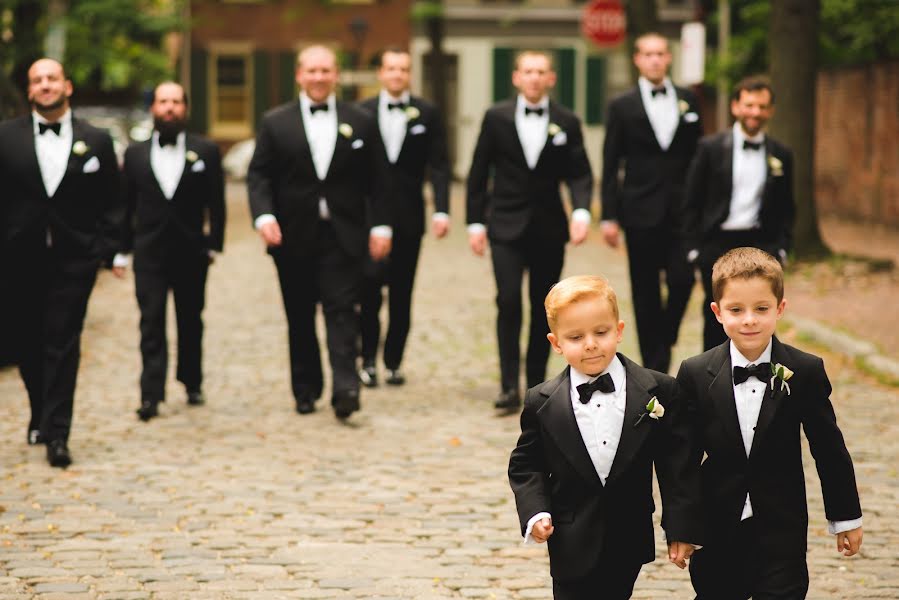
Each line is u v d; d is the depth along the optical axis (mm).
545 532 5223
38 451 10164
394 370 13078
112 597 6902
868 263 20219
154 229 11523
